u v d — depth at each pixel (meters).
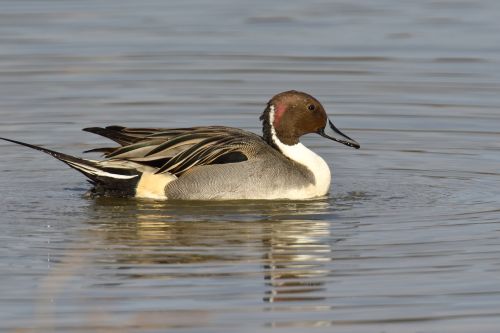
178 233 13.37
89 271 11.98
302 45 23.17
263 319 10.75
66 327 10.43
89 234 13.30
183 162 14.90
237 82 21.05
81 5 26.16
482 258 12.46
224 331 10.48
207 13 25.55
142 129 15.27
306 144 18.27
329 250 12.77
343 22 24.73
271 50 22.86
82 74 21.39
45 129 18.48
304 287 11.56
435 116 19.22
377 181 16.03
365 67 21.80
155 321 10.55
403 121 19.03
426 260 12.42
